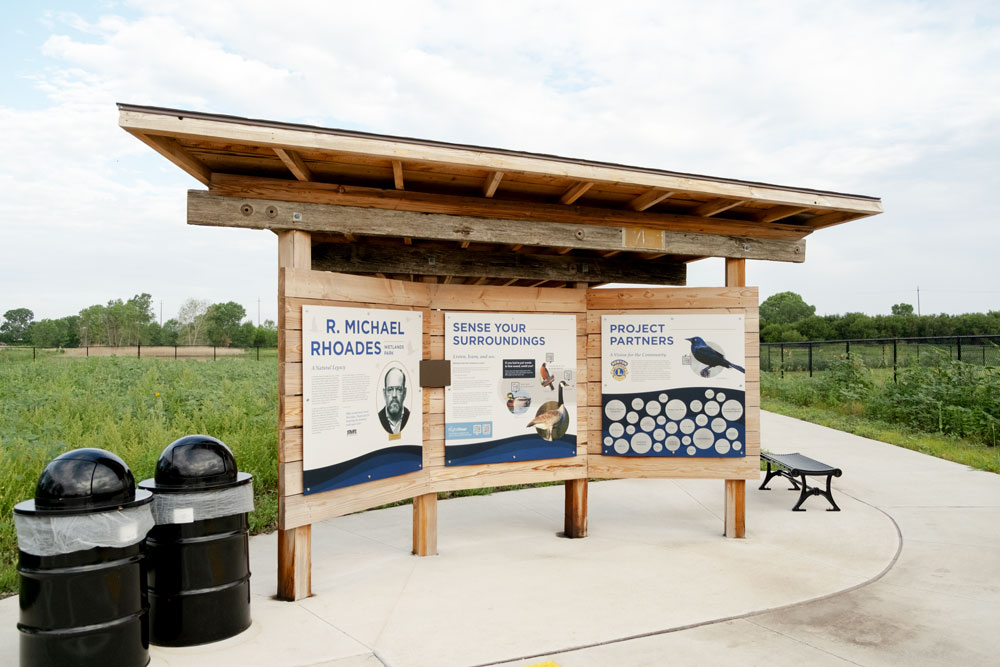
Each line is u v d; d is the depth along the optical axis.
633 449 6.49
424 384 5.82
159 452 7.86
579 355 6.55
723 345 6.47
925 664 3.69
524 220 5.74
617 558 5.66
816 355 27.88
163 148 4.15
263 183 4.91
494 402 6.16
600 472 6.52
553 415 6.39
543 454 6.34
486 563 5.55
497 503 7.93
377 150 4.38
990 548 5.86
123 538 3.54
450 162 4.60
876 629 4.16
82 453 3.63
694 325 6.49
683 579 5.08
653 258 7.66
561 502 7.96
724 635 4.07
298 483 4.71
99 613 3.46
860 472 9.22
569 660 3.73
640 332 6.53
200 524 3.99
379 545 6.17
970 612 4.43
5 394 12.70
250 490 4.27
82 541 3.42
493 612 4.44
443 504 7.91
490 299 6.17
